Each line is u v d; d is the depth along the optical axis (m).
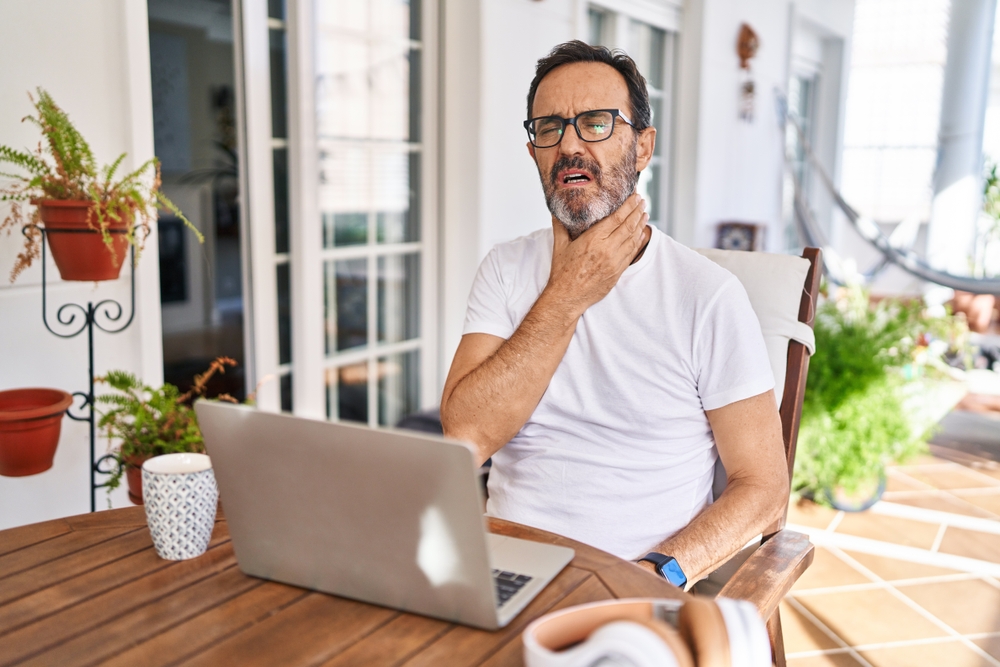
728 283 1.31
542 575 0.89
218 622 0.81
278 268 2.67
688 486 1.33
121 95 1.99
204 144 6.04
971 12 4.77
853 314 3.46
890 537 2.66
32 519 1.93
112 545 0.99
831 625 2.12
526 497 1.37
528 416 1.36
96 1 1.92
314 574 0.86
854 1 6.66
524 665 0.73
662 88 4.53
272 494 0.84
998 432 3.76
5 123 1.78
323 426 0.78
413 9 2.97
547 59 1.42
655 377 1.32
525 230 3.41
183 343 4.95
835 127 6.69
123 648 0.77
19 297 1.84
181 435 1.83
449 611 0.80
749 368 1.27
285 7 2.57
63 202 1.63
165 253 5.26
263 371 2.66
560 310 1.32
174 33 5.79
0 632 0.79
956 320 4.36
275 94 2.60
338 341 2.87
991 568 2.44
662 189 4.67
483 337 1.45
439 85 3.09
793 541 1.18
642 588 0.87
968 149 4.88
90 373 1.82
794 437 1.39
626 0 3.98
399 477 0.76
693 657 0.65
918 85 7.13
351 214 2.85
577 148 1.35
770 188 5.84
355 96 2.79
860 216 4.60
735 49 4.94
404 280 3.12
